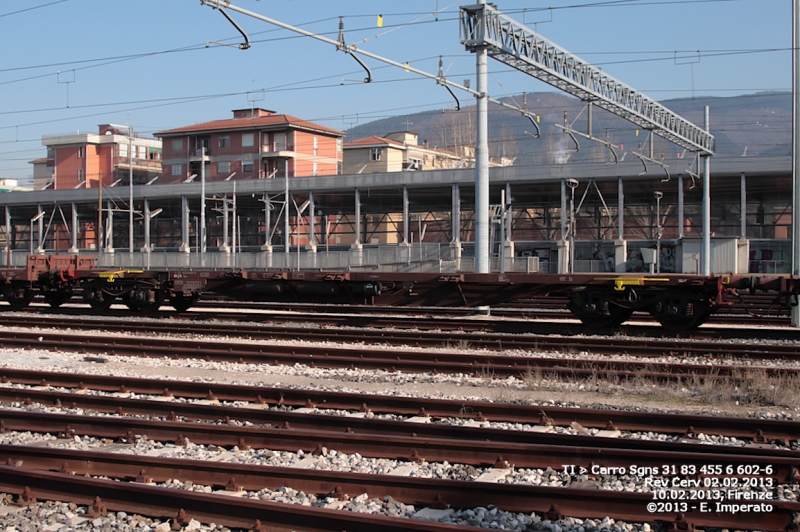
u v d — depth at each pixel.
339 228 81.56
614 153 34.00
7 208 69.56
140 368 13.98
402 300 21.52
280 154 77.69
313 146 80.69
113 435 8.79
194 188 61.53
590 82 28.58
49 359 15.21
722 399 10.77
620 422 8.98
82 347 16.12
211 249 67.00
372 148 83.12
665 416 8.79
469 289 20.73
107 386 11.86
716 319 21.98
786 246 48.78
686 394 11.04
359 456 7.67
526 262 45.97
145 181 92.75
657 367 12.85
